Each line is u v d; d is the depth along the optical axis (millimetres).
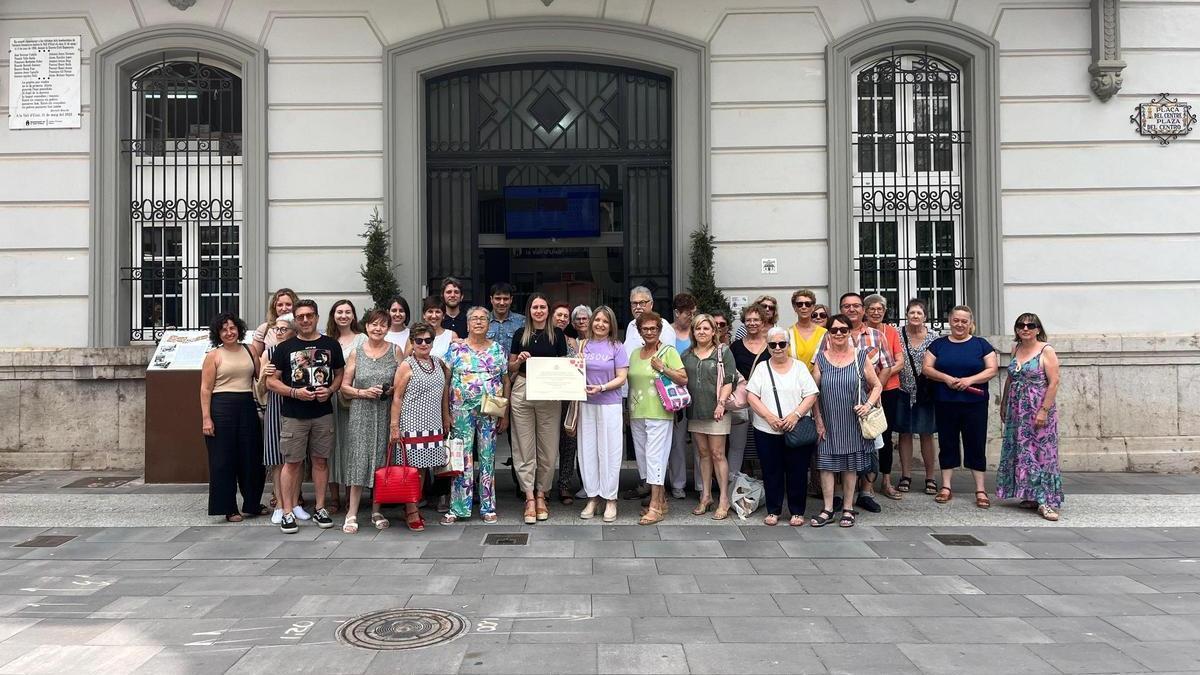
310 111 8320
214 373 6246
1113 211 8406
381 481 5820
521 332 6461
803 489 6203
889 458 6992
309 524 6203
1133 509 6684
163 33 8273
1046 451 6457
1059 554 5465
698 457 6637
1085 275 8391
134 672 3609
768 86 8375
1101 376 8328
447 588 4715
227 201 8492
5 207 8320
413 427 5953
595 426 6316
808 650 3836
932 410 7027
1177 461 8250
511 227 8688
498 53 8375
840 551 5508
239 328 6266
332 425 6156
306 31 8328
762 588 4738
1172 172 8430
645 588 4727
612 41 8391
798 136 8367
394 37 8352
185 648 3871
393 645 3891
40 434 8242
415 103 8344
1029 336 6551
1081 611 4379
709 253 8070
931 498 7078
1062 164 8406
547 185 8719
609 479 6285
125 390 8250
